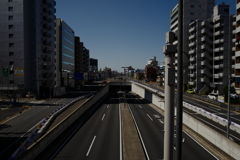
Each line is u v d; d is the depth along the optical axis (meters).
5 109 42.12
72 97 65.81
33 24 66.00
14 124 29.16
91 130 25.31
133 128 25.56
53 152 17.64
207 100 49.66
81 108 35.50
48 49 73.44
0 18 63.00
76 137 22.22
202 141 19.64
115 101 57.50
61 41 92.12
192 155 16.42
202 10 73.31
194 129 23.25
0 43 62.94
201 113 33.84
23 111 40.44
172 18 90.62
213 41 63.28
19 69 57.19
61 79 92.38
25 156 14.11
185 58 72.62
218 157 16.02
